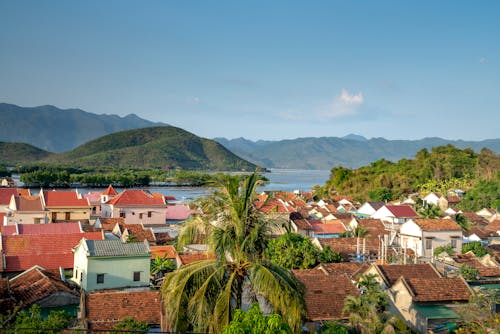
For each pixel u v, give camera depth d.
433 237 67.62
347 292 37.69
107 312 32.62
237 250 20.36
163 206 93.06
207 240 20.36
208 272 20.02
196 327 19.77
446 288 37.41
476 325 30.92
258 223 20.58
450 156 191.75
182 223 21.78
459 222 90.50
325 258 53.47
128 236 61.41
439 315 34.53
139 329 28.78
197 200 21.48
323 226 82.31
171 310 19.58
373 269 42.41
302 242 55.44
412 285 37.28
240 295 20.41
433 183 169.88
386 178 180.62
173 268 50.50
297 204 122.75
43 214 78.12
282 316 19.34
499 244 75.31
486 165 179.88
